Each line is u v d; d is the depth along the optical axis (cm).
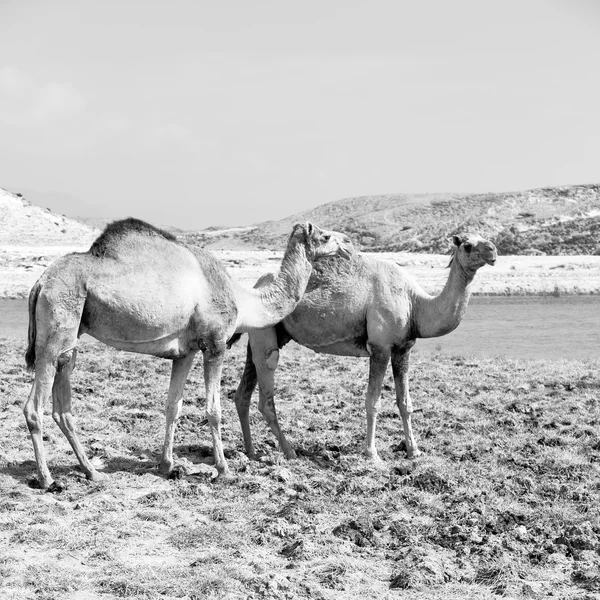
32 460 925
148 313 822
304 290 934
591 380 1465
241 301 897
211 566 632
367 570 642
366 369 1612
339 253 953
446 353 2008
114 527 720
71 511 760
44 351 798
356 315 955
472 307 3522
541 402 1280
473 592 603
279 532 707
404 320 952
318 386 1406
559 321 2922
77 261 805
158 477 875
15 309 3262
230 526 732
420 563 638
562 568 651
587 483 864
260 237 16300
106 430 1070
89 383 1387
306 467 927
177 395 891
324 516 759
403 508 787
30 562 639
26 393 1277
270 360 961
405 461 944
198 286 857
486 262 909
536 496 825
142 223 852
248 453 978
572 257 6062
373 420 962
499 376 1523
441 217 13562
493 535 712
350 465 930
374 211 15412
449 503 802
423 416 1188
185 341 870
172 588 596
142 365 1602
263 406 972
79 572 623
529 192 13100
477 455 974
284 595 582
